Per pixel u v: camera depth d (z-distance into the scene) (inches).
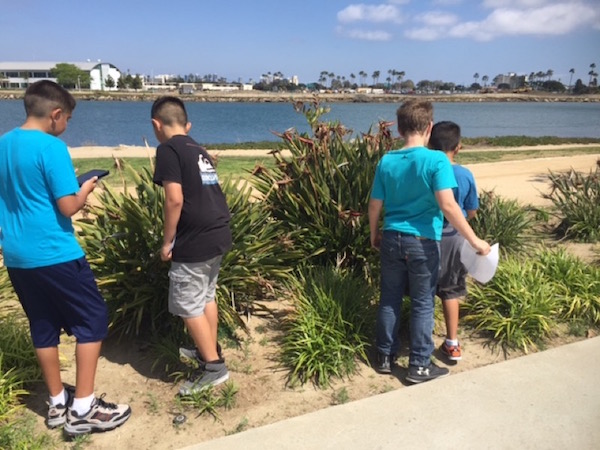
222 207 125.9
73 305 111.2
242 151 706.2
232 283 162.6
